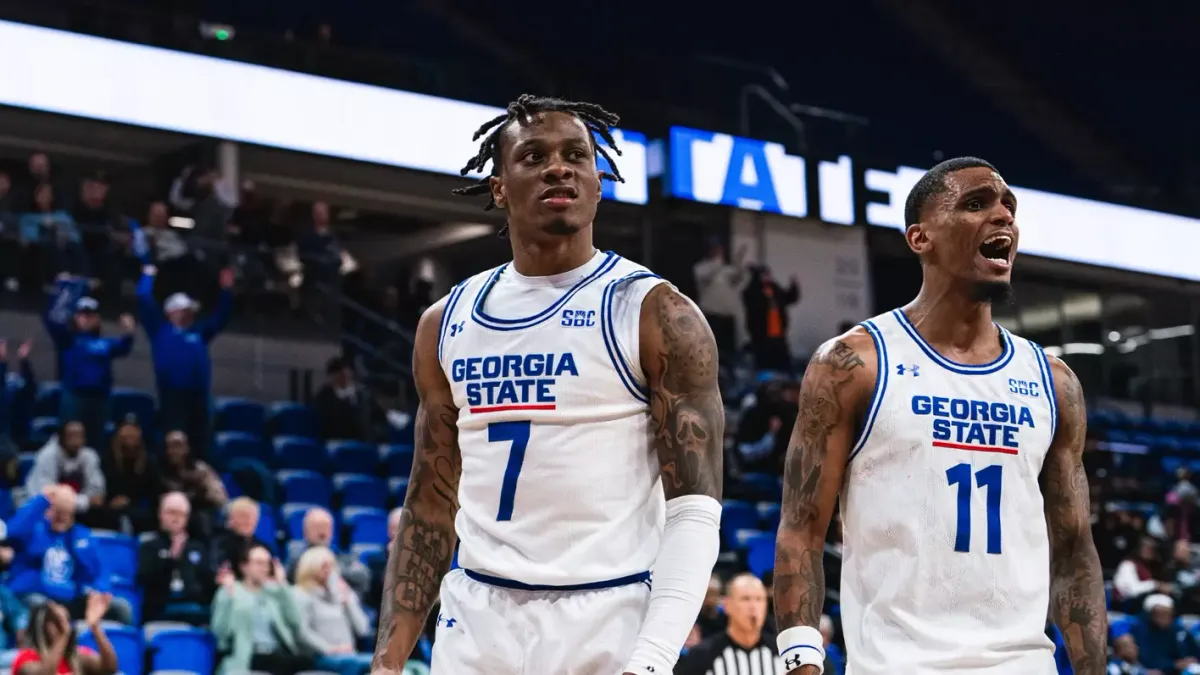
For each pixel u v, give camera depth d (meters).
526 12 20.73
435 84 17.50
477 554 3.20
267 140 15.73
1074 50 22.88
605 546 3.14
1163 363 24.08
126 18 15.71
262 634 8.88
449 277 22.08
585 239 3.35
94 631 7.80
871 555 3.54
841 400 3.61
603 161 18.41
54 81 14.47
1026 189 21.75
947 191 3.68
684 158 18.73
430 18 20.39
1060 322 24.28
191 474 10.96
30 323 13.39
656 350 3.21
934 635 3.42
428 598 3.45
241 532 9.73
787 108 20.73
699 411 3.19
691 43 21.73
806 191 19.69
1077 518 3.66
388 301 16.91
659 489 3.27
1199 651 12.16
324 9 19.58
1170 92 23.17
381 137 16.50
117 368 13.84
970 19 22.31
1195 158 23.72
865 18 22.19
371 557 10.91
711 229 19.94
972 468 3.53
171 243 14.06
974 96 22.95
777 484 15.27
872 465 3.58
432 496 3.48
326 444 14.41
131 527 10.55
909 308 3.74
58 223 13.47
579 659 3.07
